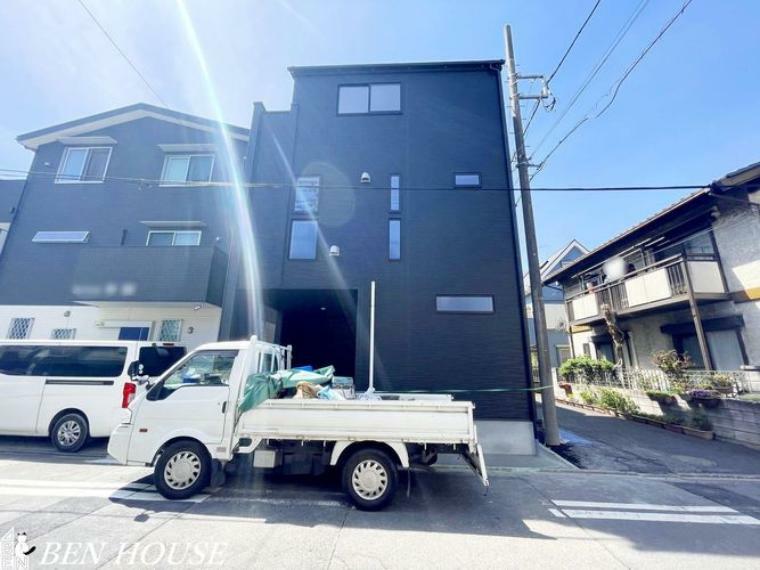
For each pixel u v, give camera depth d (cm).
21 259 940
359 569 260
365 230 784
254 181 825
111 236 940
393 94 870
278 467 435
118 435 403
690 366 893
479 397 678
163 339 839
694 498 426
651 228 1034
